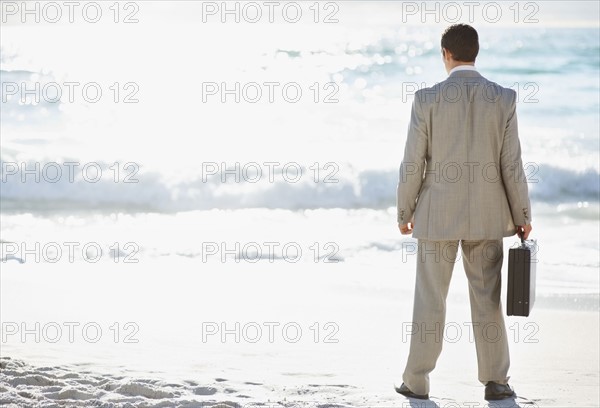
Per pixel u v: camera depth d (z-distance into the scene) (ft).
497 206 14.32
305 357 17.40
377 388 15.24
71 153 44.45
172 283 24.59
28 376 14.90
